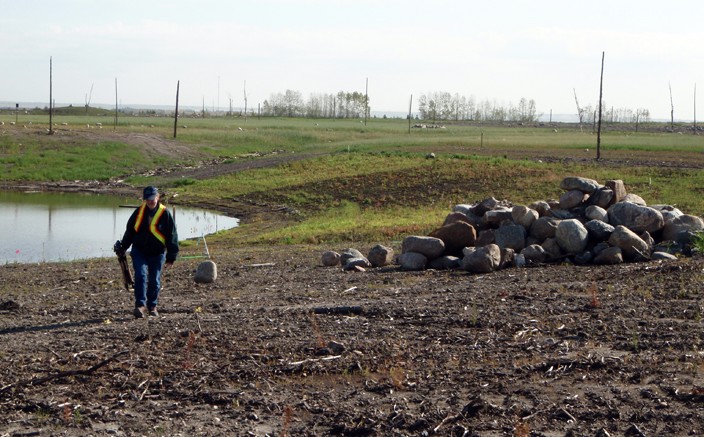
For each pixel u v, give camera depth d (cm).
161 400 664
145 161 6078
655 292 1073
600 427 587
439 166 4791
